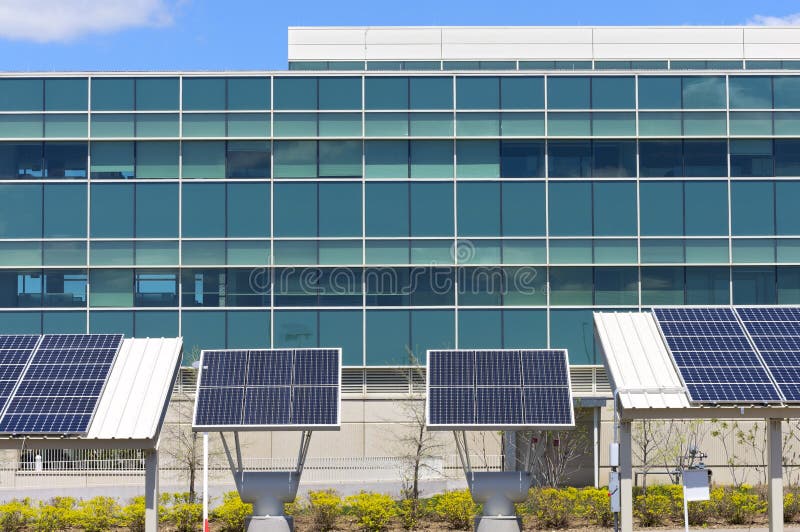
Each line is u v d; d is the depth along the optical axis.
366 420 40.25
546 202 40.84
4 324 40.34
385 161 40.94
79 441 23.56
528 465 36.75
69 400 24.25
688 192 40.88
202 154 40.88
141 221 40.62
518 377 25.06
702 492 23.61
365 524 29.41
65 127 40.84
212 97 41.00
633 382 24.27
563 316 40.50
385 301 40.53
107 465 38.91
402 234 40.69
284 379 25.34
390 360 40.34
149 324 40.34
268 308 40.38
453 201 40.81
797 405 23.77
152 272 40.53
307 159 40.91
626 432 24.23
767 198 40.97
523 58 50.44
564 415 24.20
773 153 41.09
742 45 50.94
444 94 41.09
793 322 26.19
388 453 40.06
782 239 40.78
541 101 41.09
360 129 40.97
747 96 41.19
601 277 40.66
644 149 41.00
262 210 40.72
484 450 37.78
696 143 41.09
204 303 40.44
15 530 29.30
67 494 37.44
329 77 41.09
